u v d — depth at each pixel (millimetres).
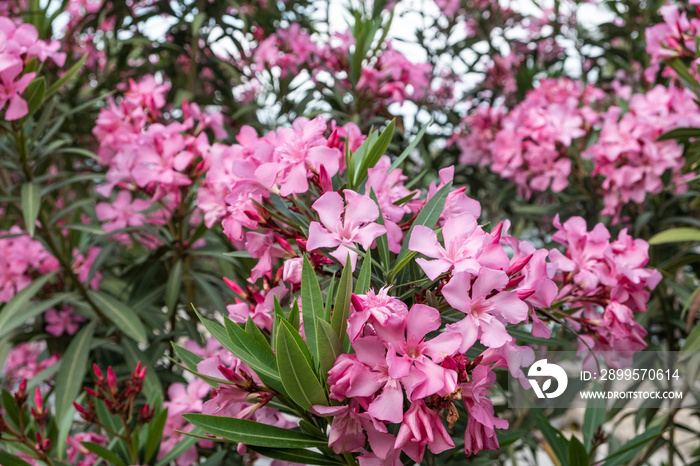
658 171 948
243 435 464
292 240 615
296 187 520
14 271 1048
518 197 1435
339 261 478
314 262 542
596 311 661
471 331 446
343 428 454
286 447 473
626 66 1521
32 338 1062
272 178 530
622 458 736
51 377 1162
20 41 764
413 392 431
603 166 984
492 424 454
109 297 924
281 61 1369
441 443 439
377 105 1132
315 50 1354
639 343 638
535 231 1684
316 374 466
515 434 757
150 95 984
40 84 763
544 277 494
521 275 473
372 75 1078
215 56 1380
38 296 1086
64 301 1047
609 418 958
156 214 999
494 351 469
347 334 459
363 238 483
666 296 1074
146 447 690
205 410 499
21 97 767
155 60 1676
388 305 443
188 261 998
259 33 1538
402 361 427
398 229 524
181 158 811
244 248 640
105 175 942
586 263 638
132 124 981
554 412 1084
